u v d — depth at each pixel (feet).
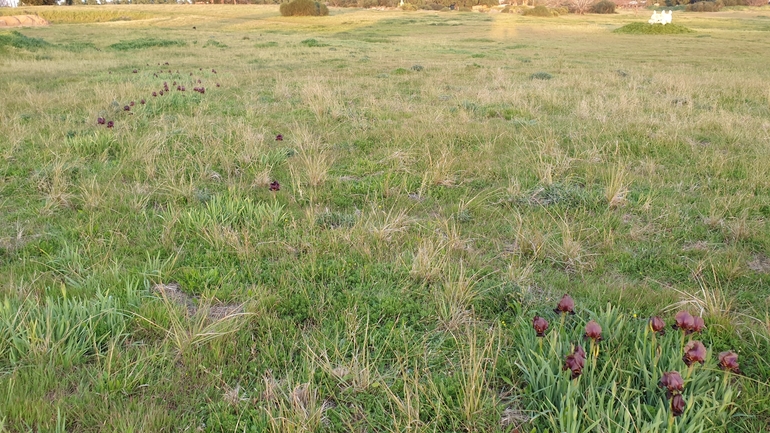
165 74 55.11
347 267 14.73
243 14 250.98
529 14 280.31
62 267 14.23
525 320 12.19
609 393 9.55
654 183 21.91
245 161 23.95
